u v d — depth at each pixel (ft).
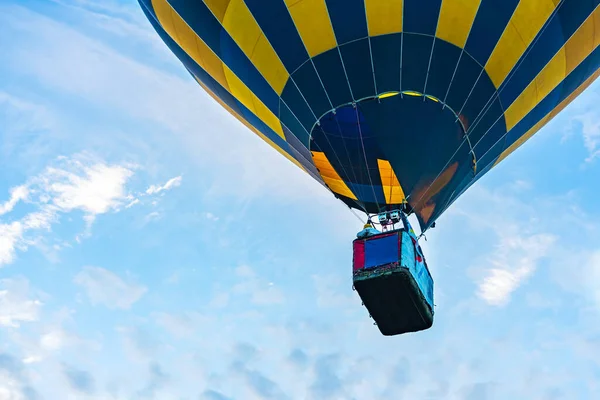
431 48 61.52
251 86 67.56
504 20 61.05
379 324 63.82
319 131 66.03
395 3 60.13
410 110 63.52
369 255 59.93
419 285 60.59
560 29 63.21
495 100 64.75
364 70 62.28
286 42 62.90
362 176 68.95
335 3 60.64
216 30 65.92
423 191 66.69
